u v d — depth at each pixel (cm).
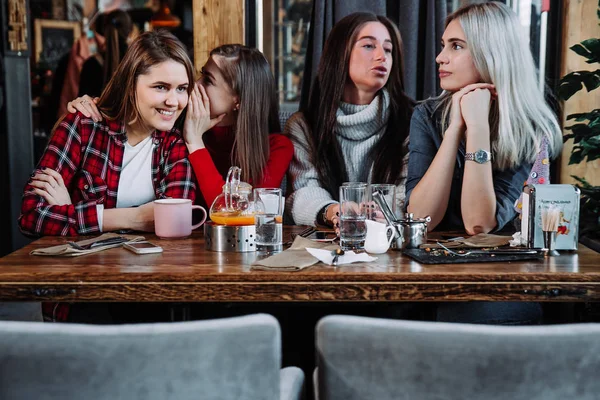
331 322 110
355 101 285
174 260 177
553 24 297
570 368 106
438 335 107
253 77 268
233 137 276
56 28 420
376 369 109
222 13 293
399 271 162
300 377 142
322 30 292
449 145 245
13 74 360
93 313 227
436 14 286
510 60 255
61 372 107
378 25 282
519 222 235
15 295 162
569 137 263
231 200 194
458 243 194
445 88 266
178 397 109
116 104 246
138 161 247
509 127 253
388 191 195
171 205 211
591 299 160
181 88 247
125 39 427
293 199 276
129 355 107
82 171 241
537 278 159
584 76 251
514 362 106
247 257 181
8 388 108
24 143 365
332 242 202
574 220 186
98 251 191
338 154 285
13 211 364
